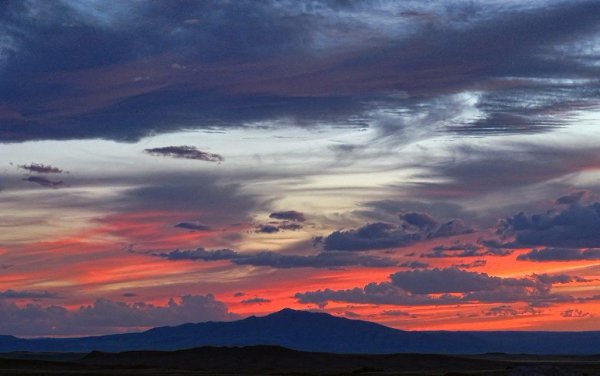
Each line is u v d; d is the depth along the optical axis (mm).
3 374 183375
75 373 192500
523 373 142500
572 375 143250
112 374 188875
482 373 198500
